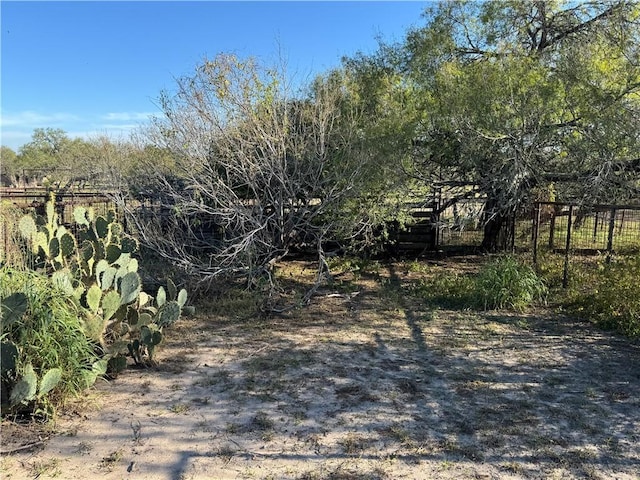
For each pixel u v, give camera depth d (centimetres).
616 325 610
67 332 393
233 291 769
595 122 782
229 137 731
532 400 419
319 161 776
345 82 949
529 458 332
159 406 403
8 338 372
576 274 798
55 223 606
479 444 349
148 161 829
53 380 361
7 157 4784
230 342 562
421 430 368
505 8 1102
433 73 982
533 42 1148
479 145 885
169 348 541
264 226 736
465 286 775
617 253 956
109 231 631
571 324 631
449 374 473
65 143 5053
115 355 454
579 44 951
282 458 330
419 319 656
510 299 700
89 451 335
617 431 369
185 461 325
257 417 386
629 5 913
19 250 643
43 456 328
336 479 307
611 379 463
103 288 481
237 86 730
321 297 768
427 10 1120
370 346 550
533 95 829
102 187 1259
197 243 842
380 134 868
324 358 513
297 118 830
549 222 1150
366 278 916
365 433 363
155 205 890
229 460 327
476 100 844
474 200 990
